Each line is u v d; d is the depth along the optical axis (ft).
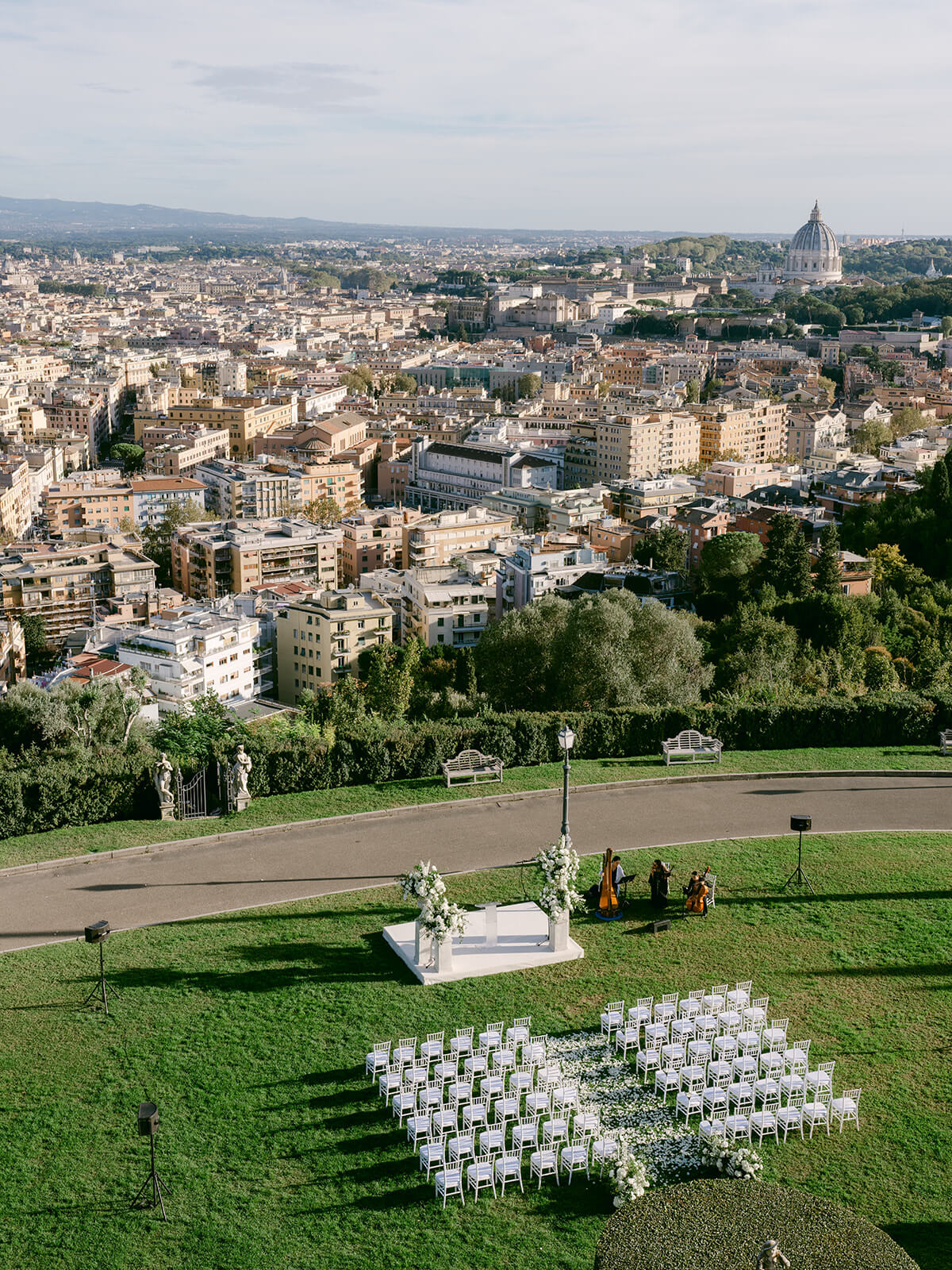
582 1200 126.21
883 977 163.32
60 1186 127.24
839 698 263.08
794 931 174.70
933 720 256.93
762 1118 133.28
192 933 173.99
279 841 205.05
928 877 190.49
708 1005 152.46
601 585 611.47
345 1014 154.71
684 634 355.15
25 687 320.70
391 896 184.85
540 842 203.51
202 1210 124.16
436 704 344.69
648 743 248.32
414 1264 117.39
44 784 206.28
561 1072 142.72
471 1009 156.04
